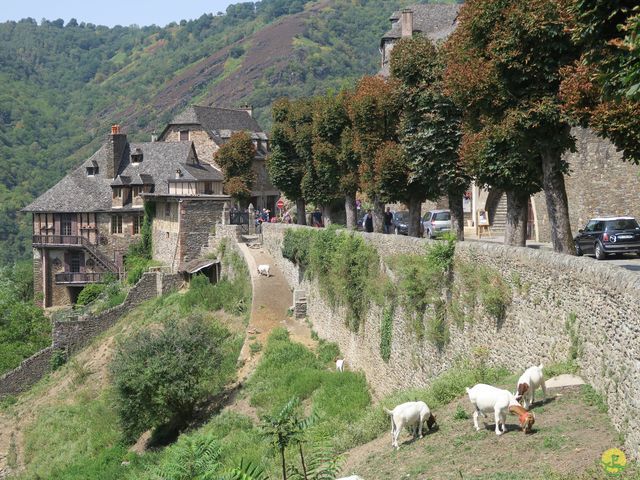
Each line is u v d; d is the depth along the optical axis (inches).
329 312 1427.2
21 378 2042.3
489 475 555.5
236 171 2402.8
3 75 7490.2
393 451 690.8
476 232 1675.7
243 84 6707.7
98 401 1702.8
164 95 7199.8
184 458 541.6
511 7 831.1
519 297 759.7
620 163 1323.8
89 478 1321.4
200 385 1382.9
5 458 1649.9
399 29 2630.4
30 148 6112.2
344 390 1165.7
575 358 658.2
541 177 916.0
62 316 2252.7
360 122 1331.2
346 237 1307.8
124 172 2810.0
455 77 885.8
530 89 842.2
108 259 2733.8
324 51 7150.6
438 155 1129.4
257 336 1563.7
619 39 610.9
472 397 639.1
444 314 922.7
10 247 4520.2
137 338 1459.2
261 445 1011.3
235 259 2003.0
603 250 1140.5
